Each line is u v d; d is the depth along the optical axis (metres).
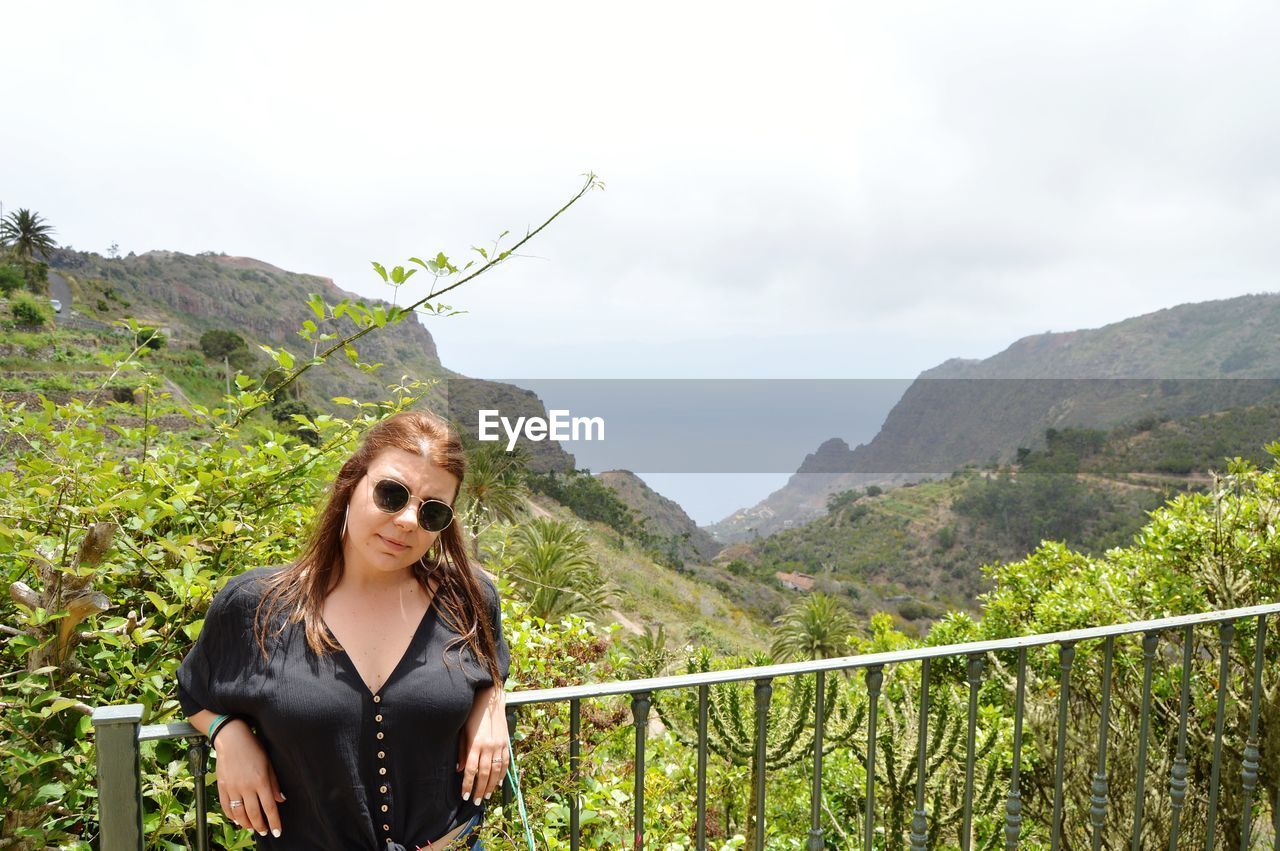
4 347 58.31
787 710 3.49
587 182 2.69
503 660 1.67
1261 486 4.89
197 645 1.45
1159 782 3.71
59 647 1.86
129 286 192.75
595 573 18.77
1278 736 3.47
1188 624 2.54
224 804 1.37
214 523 2.40
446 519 1.48
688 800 3.19
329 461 2.55
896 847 3.57
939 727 3.58
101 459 2.34
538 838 2.27
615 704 3.17
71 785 1.85
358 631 1.47
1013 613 8.32
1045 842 4.56
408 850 1.43
